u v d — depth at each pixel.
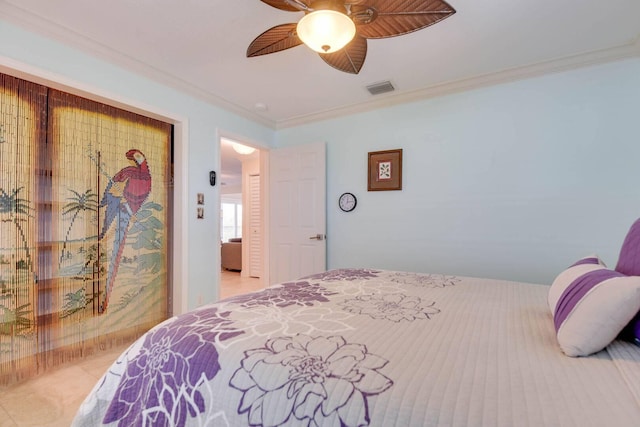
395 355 0.86
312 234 3.57
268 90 2.94
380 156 3.24
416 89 2.90
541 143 2.54
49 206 2.16
